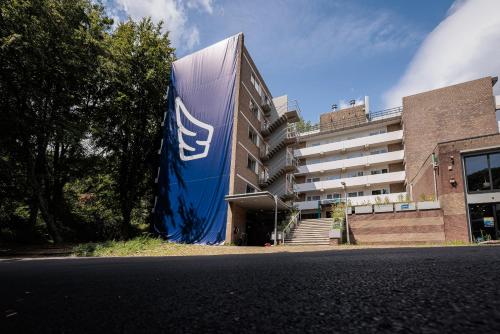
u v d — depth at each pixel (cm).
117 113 2434
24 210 2420
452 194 1823
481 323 62
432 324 64
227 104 2289
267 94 3162
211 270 250
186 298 125
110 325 86
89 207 2972
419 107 3228
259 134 2825
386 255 360
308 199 3734
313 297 112
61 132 1834
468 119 2970
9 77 1645
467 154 1855
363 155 3653
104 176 2584
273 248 1493
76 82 1994
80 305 119
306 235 2111
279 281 164
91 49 2006
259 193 1883
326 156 3859
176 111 2495
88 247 1370
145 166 2633
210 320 86
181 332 75
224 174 2125
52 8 1752
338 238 1900
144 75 2489
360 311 84
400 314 77
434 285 120
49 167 2305
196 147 2298
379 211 2003
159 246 1559
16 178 1891
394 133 3416
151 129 2734
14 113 1692
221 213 2041
